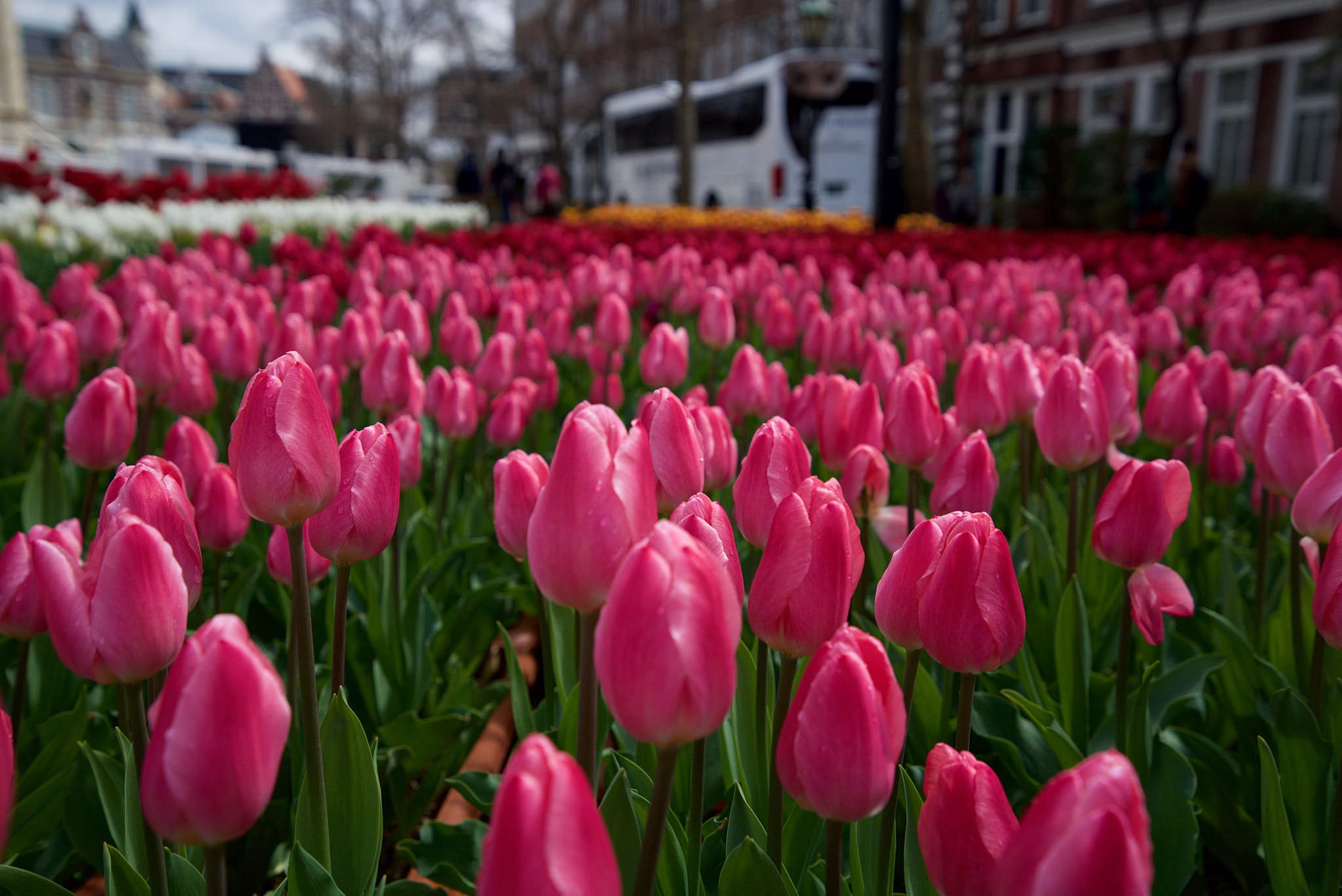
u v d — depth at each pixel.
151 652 1.11
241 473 1.23
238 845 2.00
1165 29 27.78
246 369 3.26
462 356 3.60
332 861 1.37
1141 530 1.57
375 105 64.56
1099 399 2.04
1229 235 21.80
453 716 2.11
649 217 20.31
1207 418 2.92
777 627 1.17
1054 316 4.17
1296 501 1.71
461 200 28.02
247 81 121.12
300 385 1.22
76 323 4.59
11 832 1.66
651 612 0.84
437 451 3.44
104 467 2.16
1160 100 28.42
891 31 16.28
